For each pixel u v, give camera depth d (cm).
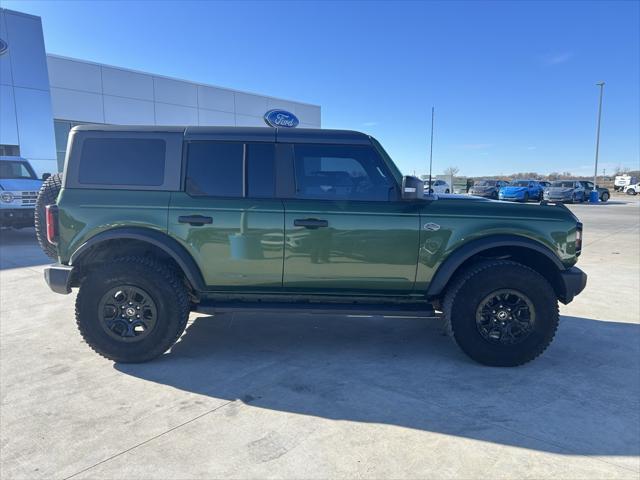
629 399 330
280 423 295
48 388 342
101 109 1825
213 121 2181
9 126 1534
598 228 1538
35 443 270
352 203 389
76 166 391
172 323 383
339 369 381
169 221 384
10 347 424
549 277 417
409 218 385
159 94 1984
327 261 388
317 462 254
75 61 1741
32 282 680
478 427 291
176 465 250
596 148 3738
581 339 458
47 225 391
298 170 396
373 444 271
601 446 271
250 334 467
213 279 393
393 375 369
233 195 391
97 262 409
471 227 387
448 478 240
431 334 473
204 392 338
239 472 245
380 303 406
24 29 1553
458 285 385
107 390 339
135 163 392
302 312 395
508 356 382
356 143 394
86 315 379
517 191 3106
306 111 2658
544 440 277
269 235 384
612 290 672
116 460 254
